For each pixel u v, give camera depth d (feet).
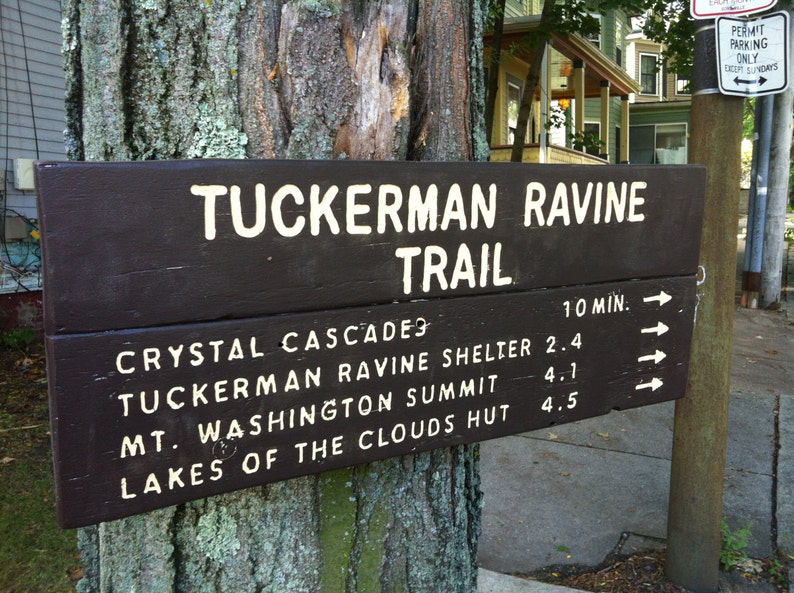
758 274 28.99
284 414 3.81
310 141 4.10
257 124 4.00
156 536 4.14
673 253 5.30
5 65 20.95
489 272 4.40
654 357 5.32
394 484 4.63
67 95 4.02
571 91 55.16
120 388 3.38
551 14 30.40
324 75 4.10
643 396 5.31
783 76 8.97
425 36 4.48
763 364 21.07
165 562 4.16
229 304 3.59
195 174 3.43
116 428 3.39
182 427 3.55
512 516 11.94
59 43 22.67
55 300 3.19
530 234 4.54
